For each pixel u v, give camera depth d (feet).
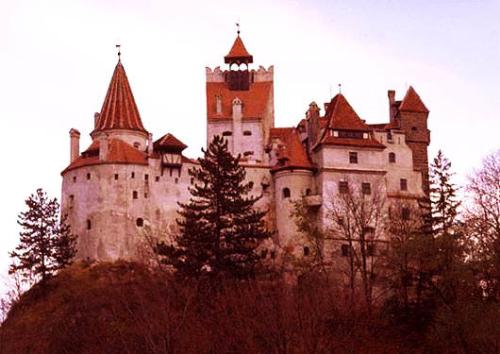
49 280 329.11
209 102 424.05
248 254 257.34
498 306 223.92
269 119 429.79
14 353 277.64
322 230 325.01
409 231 288.30
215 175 272.72
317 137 360.89
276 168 362.94
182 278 231.09
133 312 212.43
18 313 315.37
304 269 271.08
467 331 222.07
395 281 269.03
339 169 351.46
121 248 348.59
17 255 333.42
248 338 190.90
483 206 263.70
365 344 219.41
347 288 257.96
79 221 357.61
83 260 349.00
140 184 357.82
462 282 246.06
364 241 287.48
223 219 266.57
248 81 433.48
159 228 355.15
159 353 184.24
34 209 338.13
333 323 210.79
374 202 317.22
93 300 282.36
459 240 258.37
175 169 364.99
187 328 197.98
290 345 189.78
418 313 256.52
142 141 395.14
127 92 403.75
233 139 411.95
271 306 193.98
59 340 264.52
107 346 221.25
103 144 362.94
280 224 353.92
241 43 440.45
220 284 229.66
